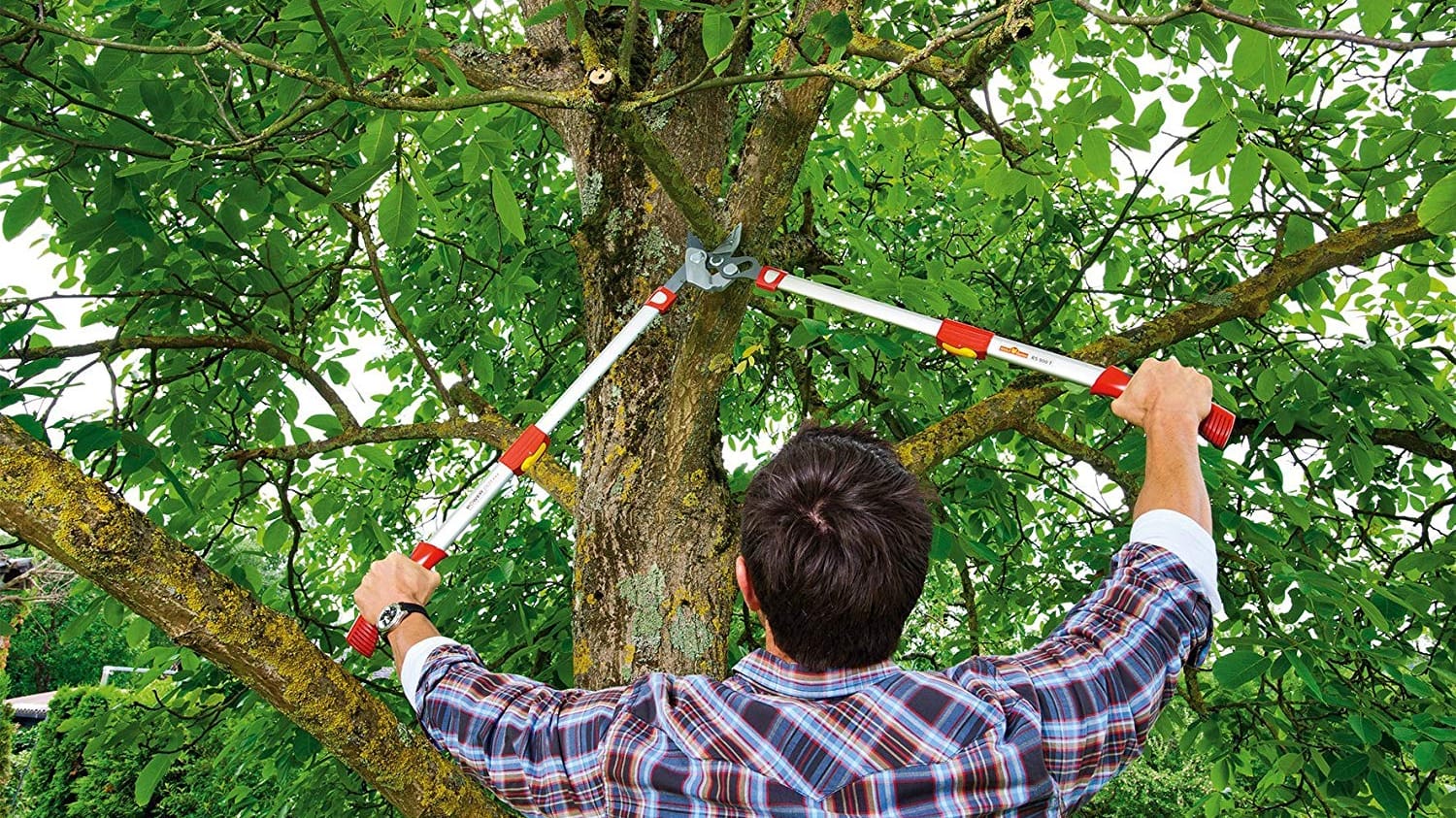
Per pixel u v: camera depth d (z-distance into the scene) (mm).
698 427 2141
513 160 4055
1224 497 2686
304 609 3469
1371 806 3098
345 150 2387
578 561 2229
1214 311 2844
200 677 3338
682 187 1631
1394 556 3938
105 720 3232
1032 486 4215
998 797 911
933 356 3945
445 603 3143
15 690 24047
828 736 927
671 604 2123
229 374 3371
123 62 2145
